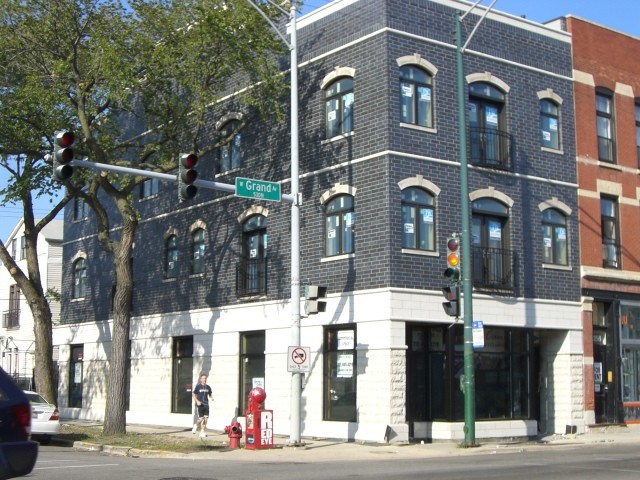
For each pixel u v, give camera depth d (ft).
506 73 85.05
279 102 88.48
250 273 90.58
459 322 76.74
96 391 116.88
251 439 67.92
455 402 76.18
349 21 80.89
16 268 99.25
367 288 75.56
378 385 73.46
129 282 82.74
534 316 83.20
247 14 78.48
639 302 93.30
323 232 81.05
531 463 54.65
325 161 81.61
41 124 85.76
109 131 94.79
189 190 60.75
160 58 77.30
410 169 76.48
